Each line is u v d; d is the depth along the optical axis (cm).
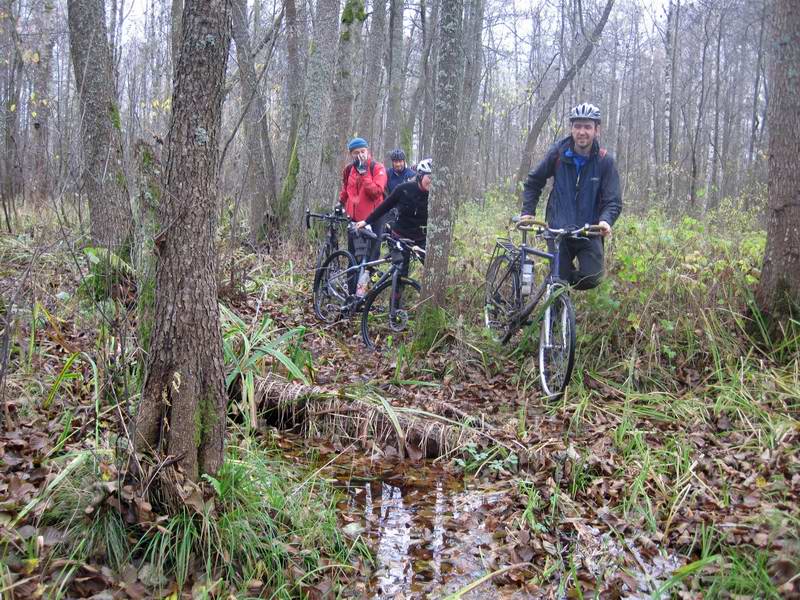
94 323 436
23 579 251
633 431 425
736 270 588
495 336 579
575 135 527
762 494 343
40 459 331
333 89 1102
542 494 376
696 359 537
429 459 432
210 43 275
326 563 305
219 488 295
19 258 641
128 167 368
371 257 688
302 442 447
